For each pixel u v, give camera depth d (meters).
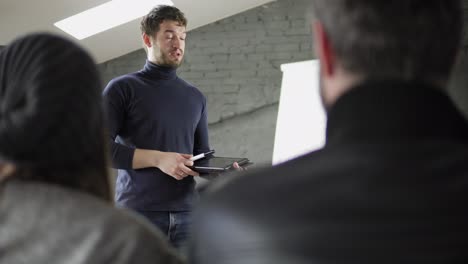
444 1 0.61
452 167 0.57
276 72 5.78
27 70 0.79
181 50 2.48
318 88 0.68
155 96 2.44
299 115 2.71
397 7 0.59
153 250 0.77
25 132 0.76
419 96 0.58
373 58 0.59
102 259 0.75
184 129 2.48
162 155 2.32
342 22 0.60
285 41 5.77
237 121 5.81
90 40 5.18
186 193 2.44
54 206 0.76
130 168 2.35
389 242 0.54
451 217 0.55
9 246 0.75
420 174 0.56
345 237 0.55
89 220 0.76
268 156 5.76
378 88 0.59
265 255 0.56
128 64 5.90
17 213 0.76
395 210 0.55
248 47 5.81
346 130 0.59
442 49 0.60
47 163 0.79
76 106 0.79
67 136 0.78
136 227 0.78
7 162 0.79
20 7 4.02
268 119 5.77
